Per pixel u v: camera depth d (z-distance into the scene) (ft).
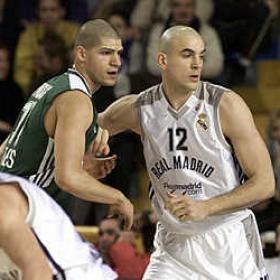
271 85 71.77
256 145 35.42
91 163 34.65
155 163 36.60
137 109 36.60
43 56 63.98
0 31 68.95
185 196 35.27
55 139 32.73
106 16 68.33
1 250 27.35
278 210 54.60
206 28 65.46
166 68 35.60
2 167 34.96
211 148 35.70
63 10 69.31
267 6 69.72
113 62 34.40
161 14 66.03
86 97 33.37
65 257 28.04
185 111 35.78
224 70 68.80
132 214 33.01
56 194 34.32
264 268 37.04
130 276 50.57
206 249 36.32
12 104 64.59
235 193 35.09
